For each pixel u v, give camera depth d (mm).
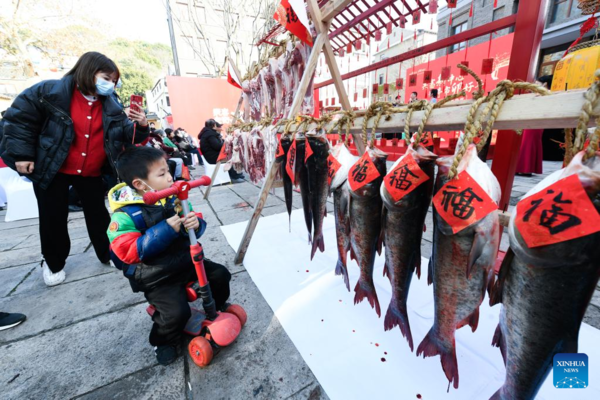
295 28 2012
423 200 891
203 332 1437
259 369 1313
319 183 1451
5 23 12844
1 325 1645
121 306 1862
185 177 1480
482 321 1525
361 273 1188
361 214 1062
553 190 570
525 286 649
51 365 1387
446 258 805
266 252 2506
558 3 7730
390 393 1156
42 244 2084
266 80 3330
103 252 2400
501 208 2078
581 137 572
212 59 9945
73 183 2135
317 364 1312
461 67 794
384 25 2875
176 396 1199
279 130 2086
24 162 1828
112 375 1318
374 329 1519
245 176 7004
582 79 1808
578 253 554
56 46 14805
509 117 697
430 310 1628
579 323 611
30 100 1776
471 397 1118
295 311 1688
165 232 1274
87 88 1878
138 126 2131
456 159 720
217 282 1584
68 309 1840
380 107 1062
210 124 5652
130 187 1424
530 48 1841
